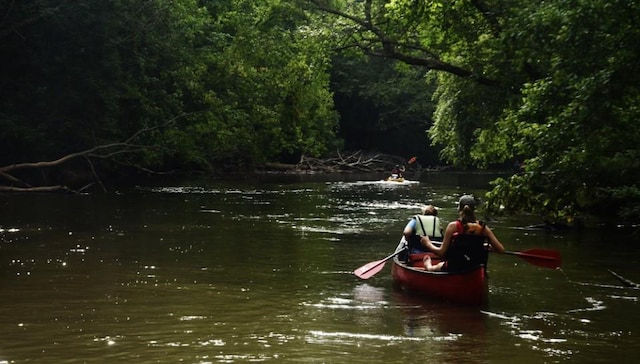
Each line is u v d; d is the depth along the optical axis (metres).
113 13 30.17
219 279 11.95
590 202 18.44
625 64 14.03
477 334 8.88
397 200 27.41
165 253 14.32
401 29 25.45
